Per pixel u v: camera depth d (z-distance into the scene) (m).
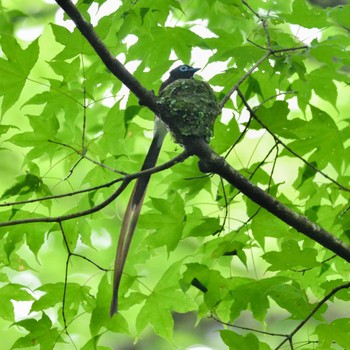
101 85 10.52
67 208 15.48
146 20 9.07
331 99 9.70
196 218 9.00
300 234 8.98
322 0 11.93
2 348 15.06
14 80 8.39
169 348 17.42
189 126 8.48
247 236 9.05
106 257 15.93
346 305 17.80
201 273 8.62
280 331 16.94
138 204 9.12
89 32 8.05
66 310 8.86
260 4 11.53
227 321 9.35
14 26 14.41
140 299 9.02
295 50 8.90
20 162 16.14
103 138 9.91
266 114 8.35
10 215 8.90
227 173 8.28
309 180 9.61
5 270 16.02
